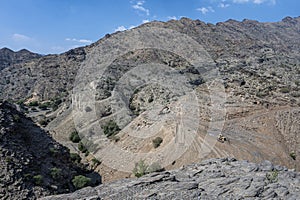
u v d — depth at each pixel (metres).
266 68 111.75
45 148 46.28
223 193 18.22
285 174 21.44
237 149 42.03
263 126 52.59
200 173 21.98
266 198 17.62
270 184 19.33
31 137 46.97
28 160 38.94
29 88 192.25
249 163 23.75
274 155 44.16
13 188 33.34
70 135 70.06
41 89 174.88
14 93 189.12
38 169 39.16
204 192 18.45
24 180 35.12
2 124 43.31
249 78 84.62
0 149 37.97
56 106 122.00
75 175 43.88
